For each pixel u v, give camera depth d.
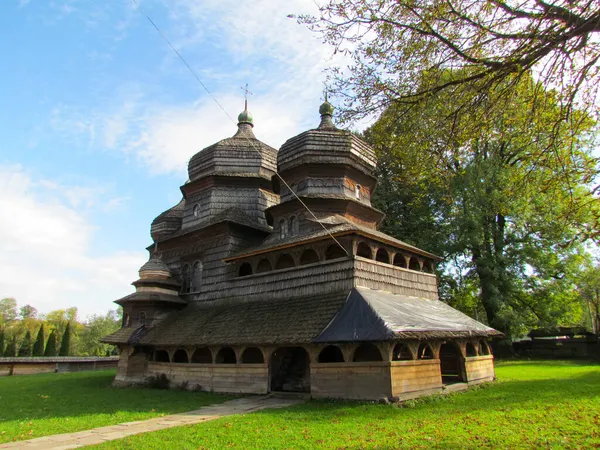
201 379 20.02
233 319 20.34
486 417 11.52
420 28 8.89
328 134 23.69
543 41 7.48
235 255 22.66
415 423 10.99
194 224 27.92
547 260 32.84
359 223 23.53
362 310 15.64
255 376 17.86
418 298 20.91
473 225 32.19
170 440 9.93
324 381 15.37
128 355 24.08
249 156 28.20
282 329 17.08
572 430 9.80
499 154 29.23
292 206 22.81
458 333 17.08
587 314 59.66
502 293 34.16
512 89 8.79
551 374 22.98
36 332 80.06
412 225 36.28
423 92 9.16
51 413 14.84
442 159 10.77
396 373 14.16
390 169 35.66
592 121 9.45
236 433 10.41
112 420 13.07
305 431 10.43
